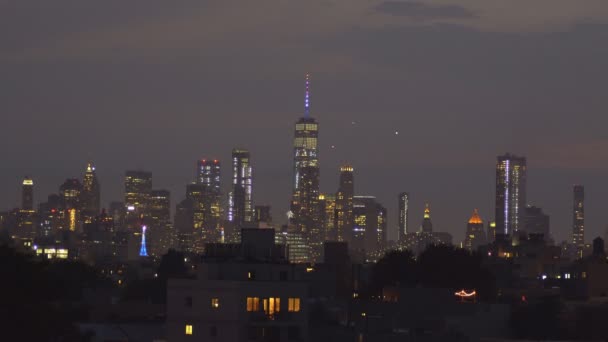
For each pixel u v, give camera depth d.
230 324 183.25
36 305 152.25
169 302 187.62
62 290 159.38
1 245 156.38
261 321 184.50
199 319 185.62
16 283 151.25
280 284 186.50
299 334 186.62
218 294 184.62
